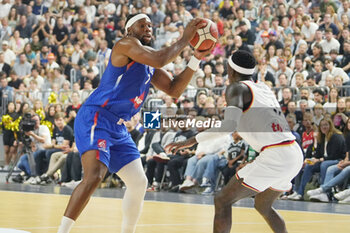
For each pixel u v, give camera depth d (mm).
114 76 7465
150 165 20609
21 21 35781
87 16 34906
